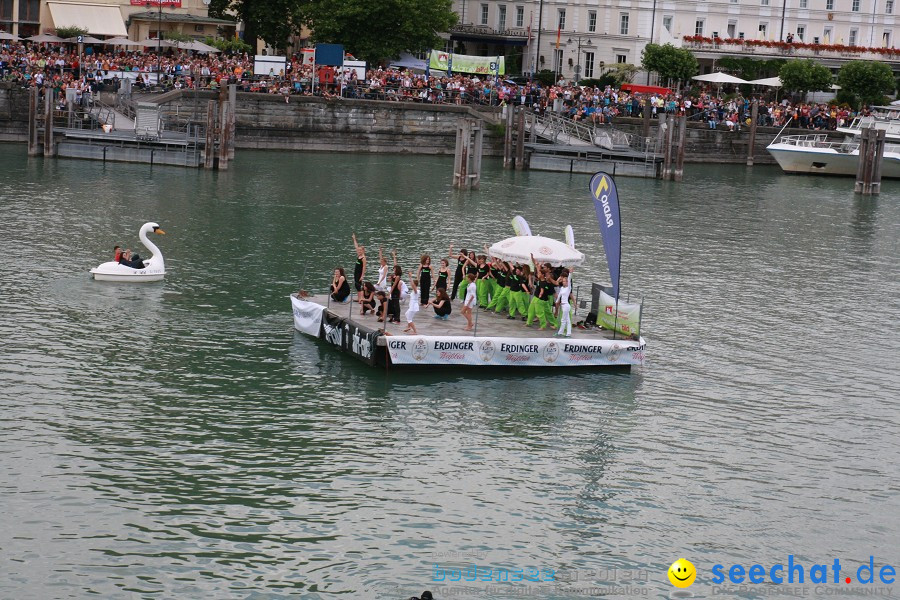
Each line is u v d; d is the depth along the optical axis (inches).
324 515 1301.7
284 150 4311.0
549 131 4483.3
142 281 2188.7
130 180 3380.9
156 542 1227.2
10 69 4055.1
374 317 1834.4
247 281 2244.1
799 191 4195.4
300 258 2468.0
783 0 6107.3
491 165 4407.0
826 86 5442.9
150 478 1362.0
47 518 1259.2
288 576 1182.3
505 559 1235.9
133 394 1606.8
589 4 5984.3
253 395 1627.7
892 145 4830.2
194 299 2090.3
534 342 1753.2
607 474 1441.9
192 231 2682.1
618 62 5940.0
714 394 1736.0
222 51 4771.2
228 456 1430.9
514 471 1437.0
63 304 2001.7
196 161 3727.9
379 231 2812.5
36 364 1694.1
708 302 2294.5
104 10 4825.3
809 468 1491.1
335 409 1594.5
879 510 1387.8
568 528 1306.6
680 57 5383.9
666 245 2891.2
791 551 1285.7
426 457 1460.4
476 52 6259.8
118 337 1841.8
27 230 2573.8
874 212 3718.0
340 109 4340.6
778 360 1919.3
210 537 1242.6
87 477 1354.6
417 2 4847.4
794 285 2500.0
